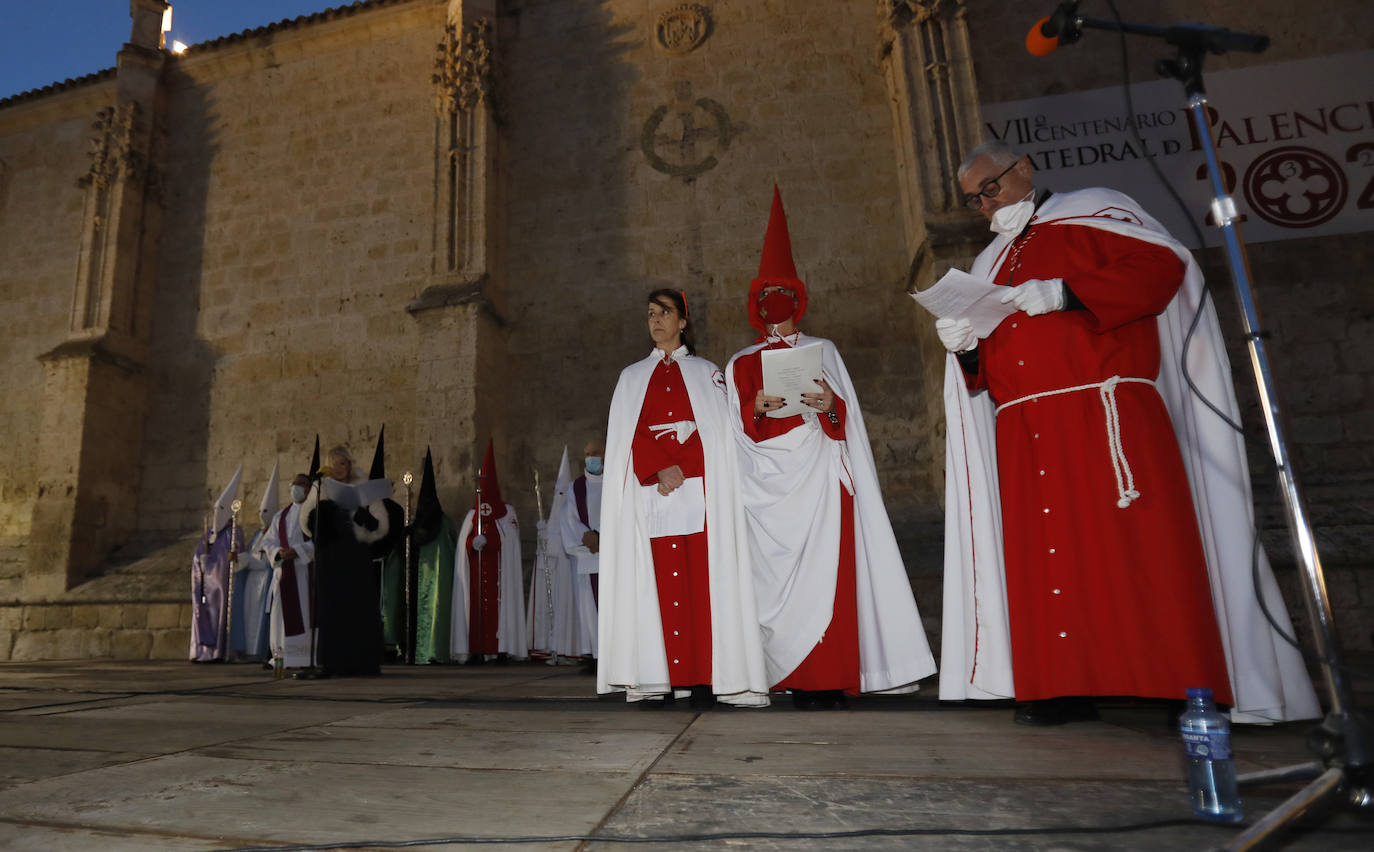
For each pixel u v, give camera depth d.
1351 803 1.27
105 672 7.11
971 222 8.84
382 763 2.08
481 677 5.96
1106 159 9.48
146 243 12.15
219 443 11.49
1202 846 1.22
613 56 11.53
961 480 2.85
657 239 10.84
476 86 11.06
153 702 3.88
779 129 10.84
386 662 8.62
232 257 12.13
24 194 13.17
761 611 3.22
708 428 3.36
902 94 9.83
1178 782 1.65
